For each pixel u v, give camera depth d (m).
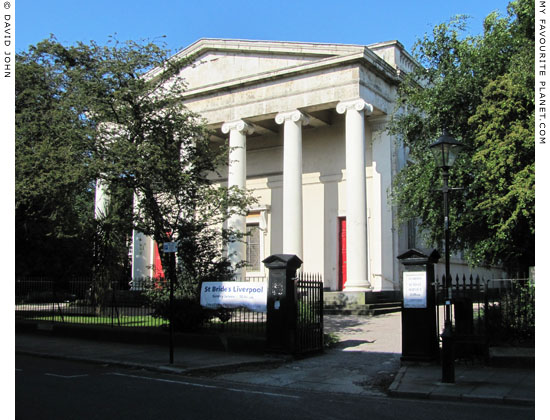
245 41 24.47
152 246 27.89
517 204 11.10
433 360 11.30
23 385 9.24
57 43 19.69
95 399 8.21
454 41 15.59
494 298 11.78
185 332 14.37
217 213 15.88
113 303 16.55
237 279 22.91
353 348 13.70
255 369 11.35
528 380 9.62
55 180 15.64
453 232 14.92
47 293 18.88
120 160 14.78
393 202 17.36
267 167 27.50
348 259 21.02
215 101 25.12
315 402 8.41
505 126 11.90
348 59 21.64
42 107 18.75
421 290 11.46
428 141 15.92
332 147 25.72
